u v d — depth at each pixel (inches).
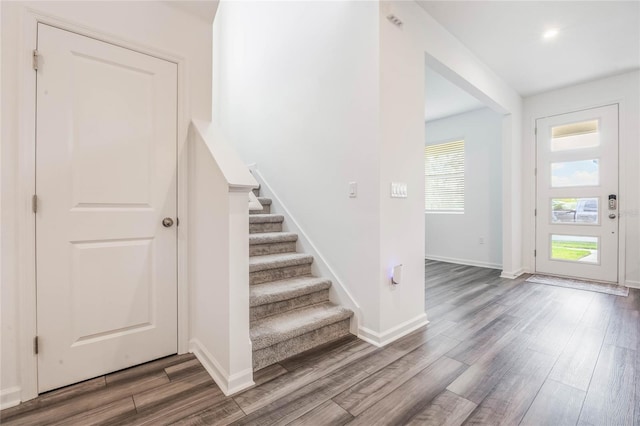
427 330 96.6
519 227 174.9
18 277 59.4
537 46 123.6
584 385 66.1
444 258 218.8
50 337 62.9
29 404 59.2
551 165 169.0
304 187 113.4
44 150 61.9
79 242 66.2
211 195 71.8
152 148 75.5
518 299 128.0
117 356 71.1
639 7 99.7
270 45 132.2
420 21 100.7
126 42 71.4
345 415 56.8
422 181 101.8
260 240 106.7
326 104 103.9
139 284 73.9
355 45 93.3
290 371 72.2
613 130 149.7
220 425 54.1
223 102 171.3
